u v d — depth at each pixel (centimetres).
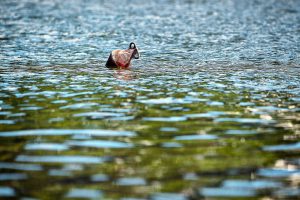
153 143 4453
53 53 9694
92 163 3981
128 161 4025
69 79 7225
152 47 10650
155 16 17350
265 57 9444
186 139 4566
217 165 3956
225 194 3453
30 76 7412
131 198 3388
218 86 6819
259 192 3494
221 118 5269
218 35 12706
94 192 3475
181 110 5562
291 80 7288
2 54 9469
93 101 5941
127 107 5675
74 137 4606
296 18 16950
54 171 3828
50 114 5375
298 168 3912
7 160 4047
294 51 10188
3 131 4788
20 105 5753
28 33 12631
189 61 8944
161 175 3750
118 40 11706
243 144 4450
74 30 13362
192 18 16875
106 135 4666
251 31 13562
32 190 3509
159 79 7262
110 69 8062
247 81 7188
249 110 5606
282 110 5625
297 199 3394
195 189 3525
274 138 4628
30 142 4475
